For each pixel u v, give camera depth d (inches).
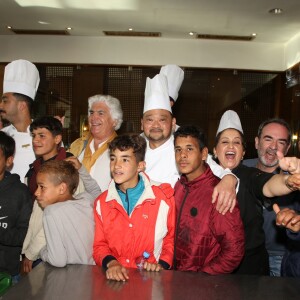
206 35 154.9
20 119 82.8
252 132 163.2
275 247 64.6
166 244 50.0
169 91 87.9
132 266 48.0
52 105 165.0
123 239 48.4
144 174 52.6
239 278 37.9
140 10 130.6
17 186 63.4
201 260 48.4
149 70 163.2
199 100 163.2
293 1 119.0
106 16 137.2
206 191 49.9
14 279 62.2
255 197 48.1
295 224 37.9
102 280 36.9
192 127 52.9
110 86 163.8
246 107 163.3
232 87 163.0
